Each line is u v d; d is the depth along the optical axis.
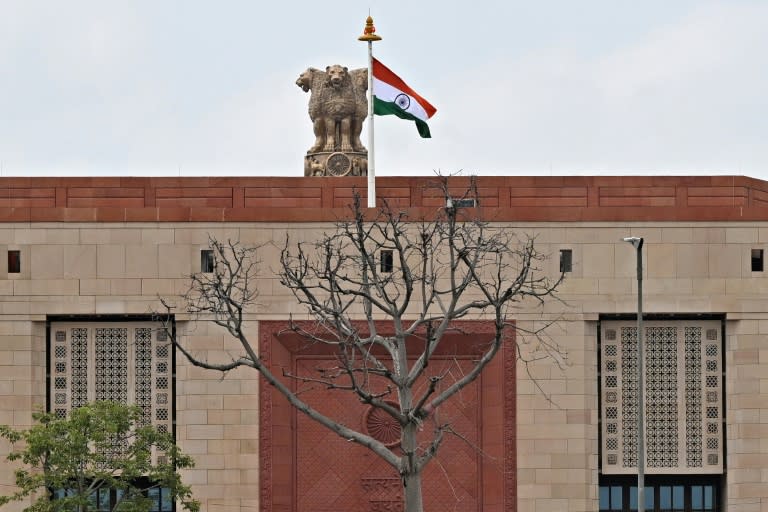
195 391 80.31
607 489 82.44
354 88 88.75
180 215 80.69
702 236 81.12
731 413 81.19
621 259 80.94
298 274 79.00
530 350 80.62
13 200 84.62
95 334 81.44
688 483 82.31
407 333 63.84
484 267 80.50
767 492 80.75
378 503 80.62
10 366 80.25
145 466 73.94
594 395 81.06
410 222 80.38
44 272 80.50
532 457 80.44
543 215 80.81
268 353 80.25
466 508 80.50
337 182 84.25
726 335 81.69
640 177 84.94
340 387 64.25
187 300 80.06
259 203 84.31
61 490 81.88
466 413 80.81
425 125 84.75
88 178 84.81
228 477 80.19
